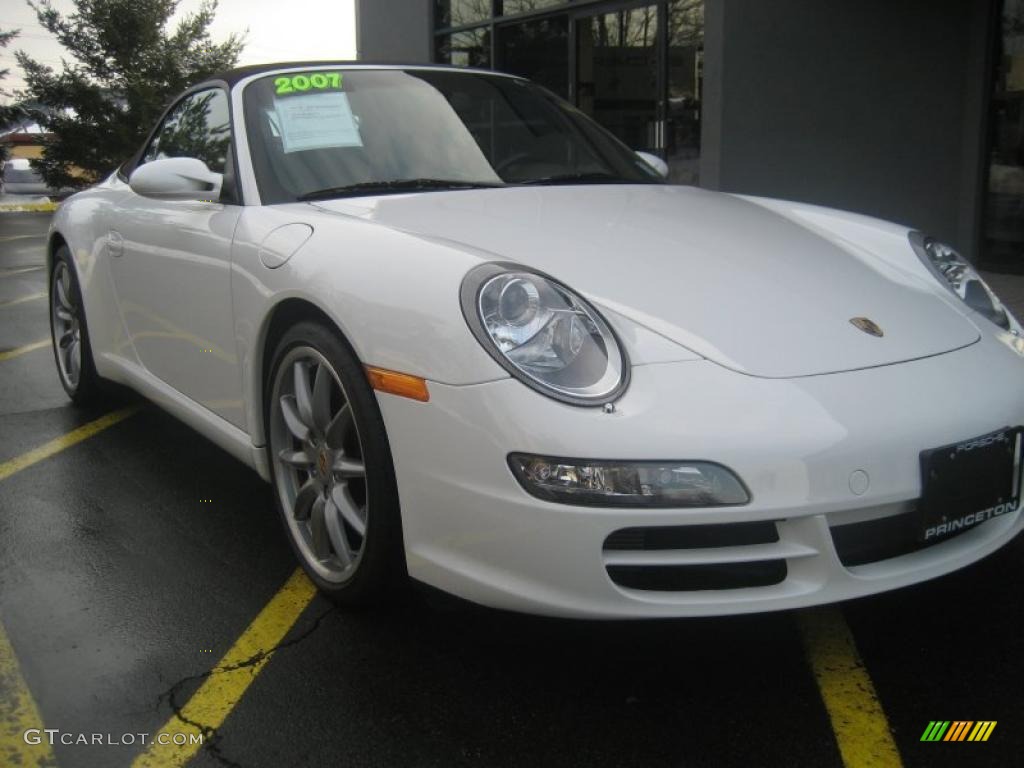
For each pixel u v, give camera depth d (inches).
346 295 90.3
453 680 87.9
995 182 288.0
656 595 78.1
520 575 78.7
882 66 298.0
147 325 136.8
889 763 76.1
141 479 139.3
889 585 80.8
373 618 98.6
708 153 299.1
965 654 91.0
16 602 103.4
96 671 90.4
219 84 134.1
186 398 129.0
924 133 298.2
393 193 114.7
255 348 105.9
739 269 96.8
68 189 1098.1
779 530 78.5
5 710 84.7
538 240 97.0
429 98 132.6
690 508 75.1
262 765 77.0
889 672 88.3
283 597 103.9
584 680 87.6
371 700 85.1
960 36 289.6
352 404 90.4
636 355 80.9
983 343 94.5
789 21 294.7
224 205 117.6
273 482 109.7
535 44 394.3
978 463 84.3
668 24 336.8
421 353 82.6
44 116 1081.4
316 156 118.5
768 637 94.3
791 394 79.5
